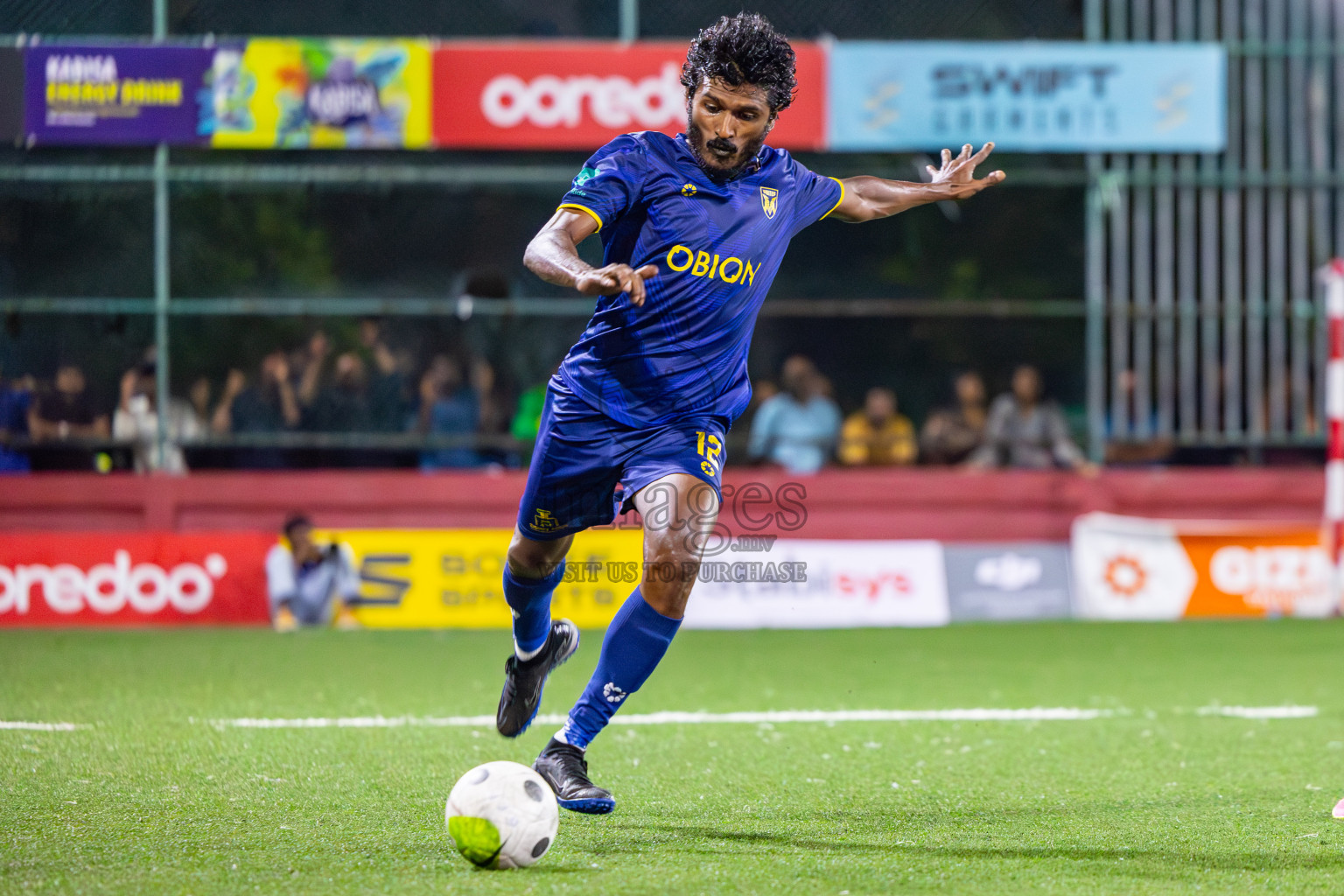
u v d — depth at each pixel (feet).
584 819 38.65
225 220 98.84
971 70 92.12
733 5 101.96
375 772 45.06
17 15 94.73
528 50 91.35
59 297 96.73
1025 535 96.63
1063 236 105.50
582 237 35.37
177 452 95.76
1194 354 100.63
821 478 95.76
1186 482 97.35
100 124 91.25
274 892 30.78
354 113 91.15
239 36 99.71
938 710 59.52
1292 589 94.63
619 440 36.94
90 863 33.35
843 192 40.32
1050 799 41.70
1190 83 92.99
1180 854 34.65
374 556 90.63
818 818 38.88
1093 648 80.28
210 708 58.65
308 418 96.89
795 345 105.50
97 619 90.02
